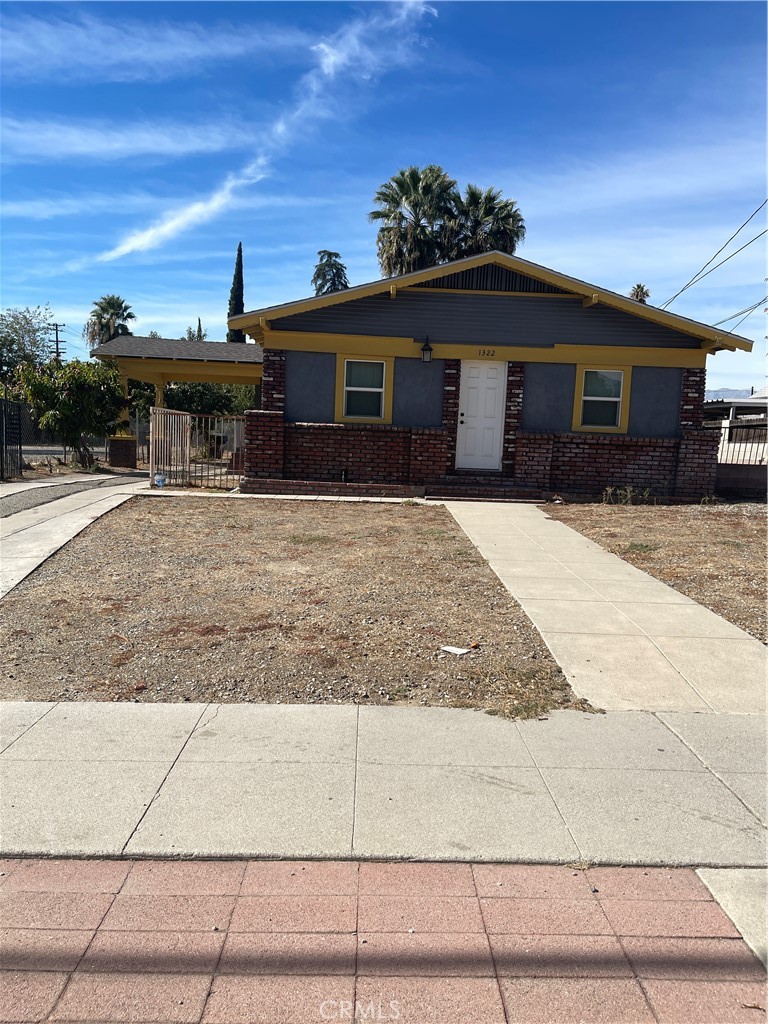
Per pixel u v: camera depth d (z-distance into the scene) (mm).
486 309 14602
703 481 14703
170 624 6199
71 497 12906
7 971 2609
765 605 7004
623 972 2645
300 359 14625
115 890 3035
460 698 4918
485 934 2818
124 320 54312
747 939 2809
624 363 14648
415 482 14672
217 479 17125
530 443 14594
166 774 3891
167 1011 2451
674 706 4887
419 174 32094
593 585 7645
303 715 4617
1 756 4047
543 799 3730
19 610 6500
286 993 2531
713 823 3551
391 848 3299
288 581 7625
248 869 3178
